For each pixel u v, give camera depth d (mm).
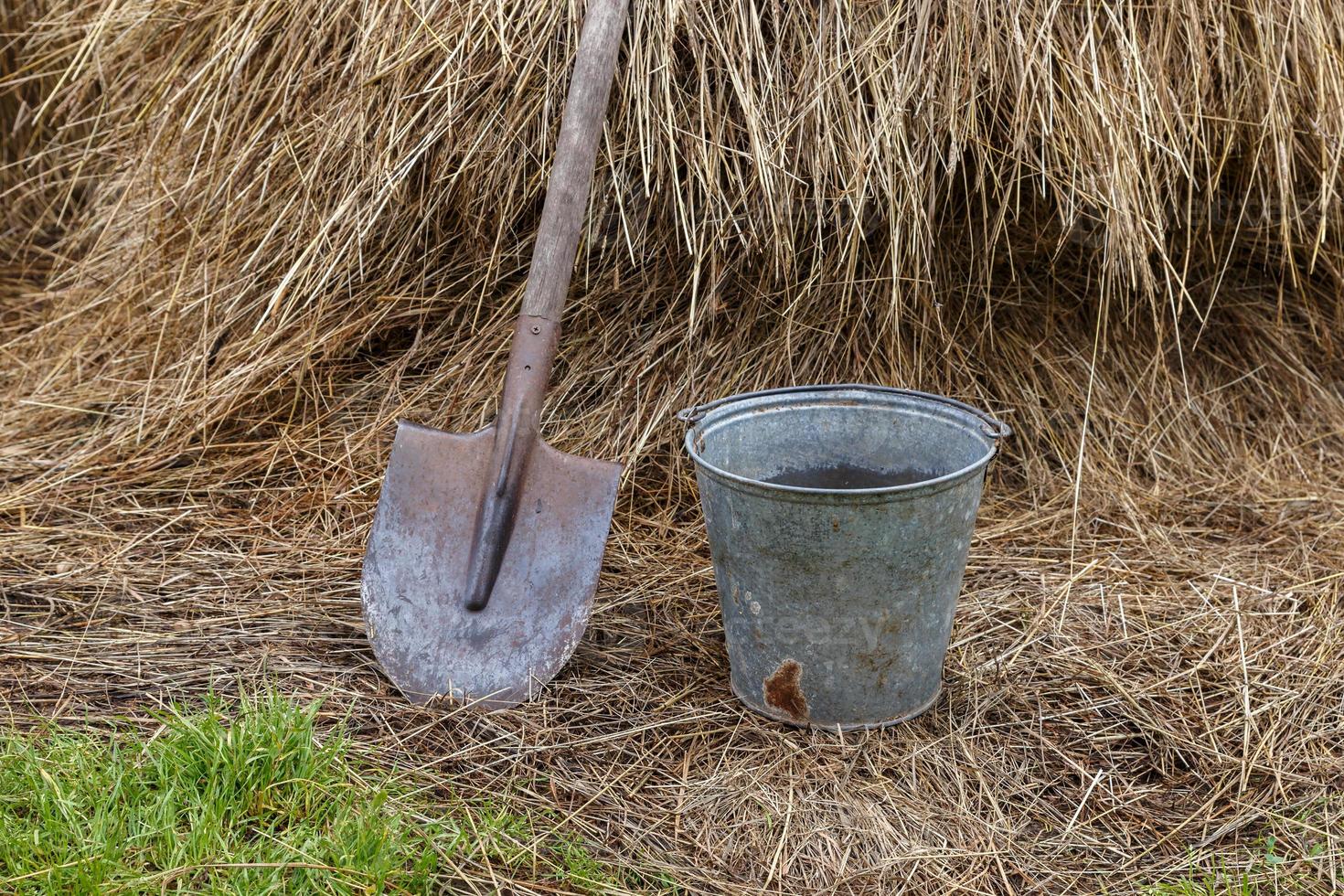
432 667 1870
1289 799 1662
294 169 2557
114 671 1879
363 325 2623
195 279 2738
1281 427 2721
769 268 2438
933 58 2146
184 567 2193
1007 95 2230
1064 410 2641
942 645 1822
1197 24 2283
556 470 1968
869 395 1933
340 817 1518
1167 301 2773
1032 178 2303
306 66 2447
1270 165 2467
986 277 2602
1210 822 1633
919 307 2523
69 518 2338
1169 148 2311
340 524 2334
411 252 2617
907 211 2346
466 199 2395
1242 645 1978
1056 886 1537
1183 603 2127
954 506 1667
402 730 1773
